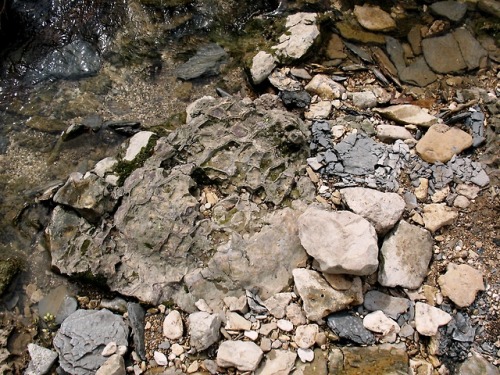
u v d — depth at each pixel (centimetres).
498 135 300
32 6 366
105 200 280
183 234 268
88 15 365
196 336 244
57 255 275
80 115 330
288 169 289
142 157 296
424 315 251
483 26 350
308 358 243
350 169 293
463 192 285
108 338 250
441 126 304
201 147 293
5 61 349
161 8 367
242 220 275
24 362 256
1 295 271
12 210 297
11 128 326
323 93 327
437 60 341
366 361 242
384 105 326
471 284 258
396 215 267
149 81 345
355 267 244
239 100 310
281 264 266
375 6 362
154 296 262
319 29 350
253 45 355
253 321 252
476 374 240
